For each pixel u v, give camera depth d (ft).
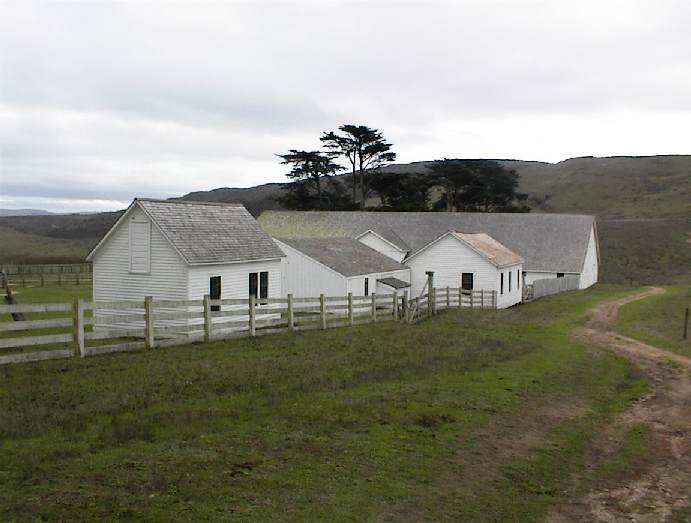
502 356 69.31
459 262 155.63
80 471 30.32
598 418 50.75
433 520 29.84
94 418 38.75
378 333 84.12
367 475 33.63
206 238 90.89
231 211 101.65
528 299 168.45
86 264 227.40
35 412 38.88
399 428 41.57
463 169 299.58
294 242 141.08
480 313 119.96
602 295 168.96
